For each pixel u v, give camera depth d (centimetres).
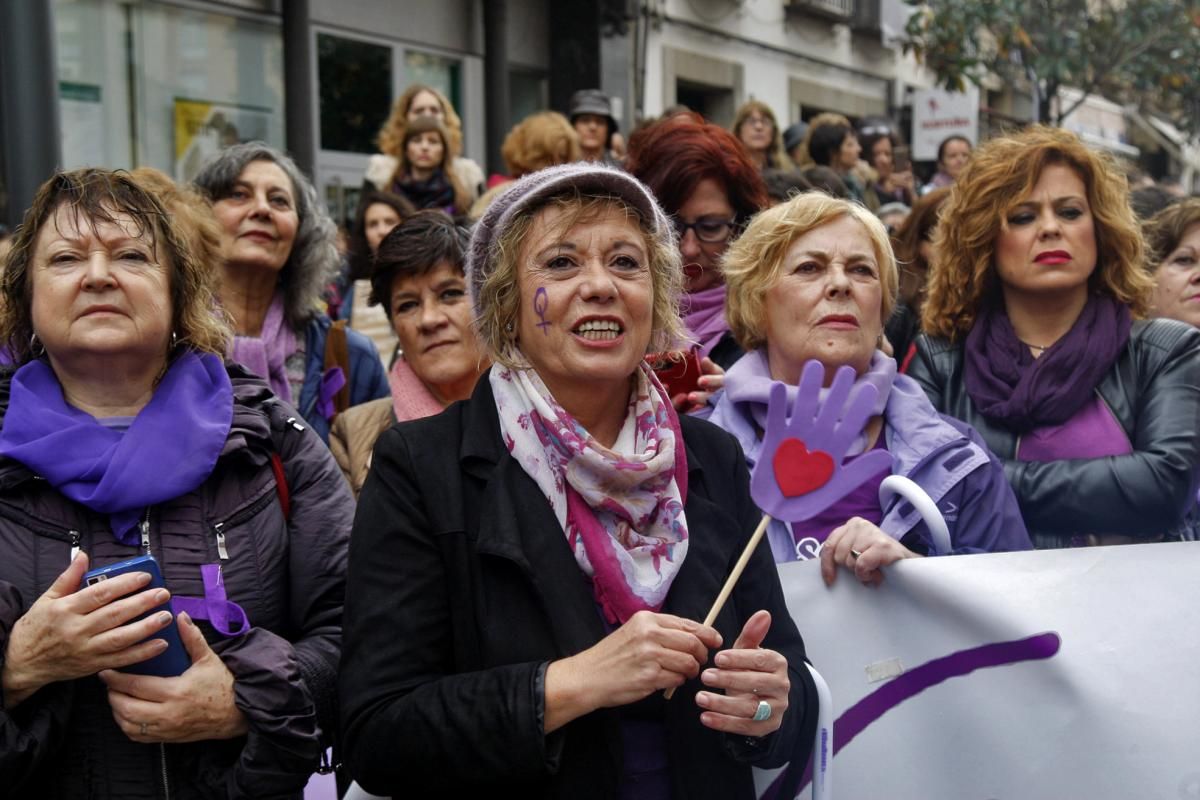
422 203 606
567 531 192
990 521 255
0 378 215
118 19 764
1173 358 282
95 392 212
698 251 340
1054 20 1035
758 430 273
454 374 317
